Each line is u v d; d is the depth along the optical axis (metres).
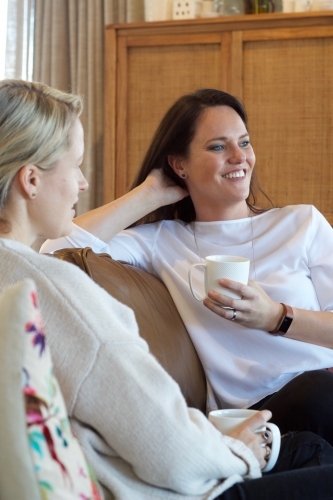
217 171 2.03
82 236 1.97
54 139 1.26
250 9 3.33
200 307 1.94
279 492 1.21
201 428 1.19
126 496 1.13
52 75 3.96
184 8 3.52
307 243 2.03
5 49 4.00
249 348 1.91
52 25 3.94
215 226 2.08
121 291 1.76
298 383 1.67
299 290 1.96
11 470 0.87
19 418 0.89
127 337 1.15
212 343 1.91
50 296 1.12
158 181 2.11
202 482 1.18
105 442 1.15
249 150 2.07
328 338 1.88
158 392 1.14
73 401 1.10
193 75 3.32
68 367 1.10
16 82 1.28
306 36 3.16
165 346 1.79
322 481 1.24
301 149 3.21
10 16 3.97
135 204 2.06
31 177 1.25
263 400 1.88
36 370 0.93
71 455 0.95
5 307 0.94
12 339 0.92
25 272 1.13
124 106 3.42
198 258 2.04
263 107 3.24
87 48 3.87
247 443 1.33
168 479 1.12
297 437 1.48
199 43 3.29
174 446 1.12
